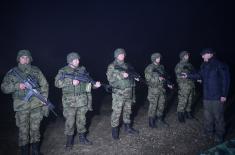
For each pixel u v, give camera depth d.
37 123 5.23
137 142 5.92
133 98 6.29
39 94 5.03
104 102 8.95
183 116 7.00
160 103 6.76
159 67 6.64
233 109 7.73
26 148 5.14
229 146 4.77
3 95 9.63
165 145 5.74
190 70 6.86
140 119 7.32
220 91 5.57
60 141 6.04
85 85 5.57
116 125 6.05
